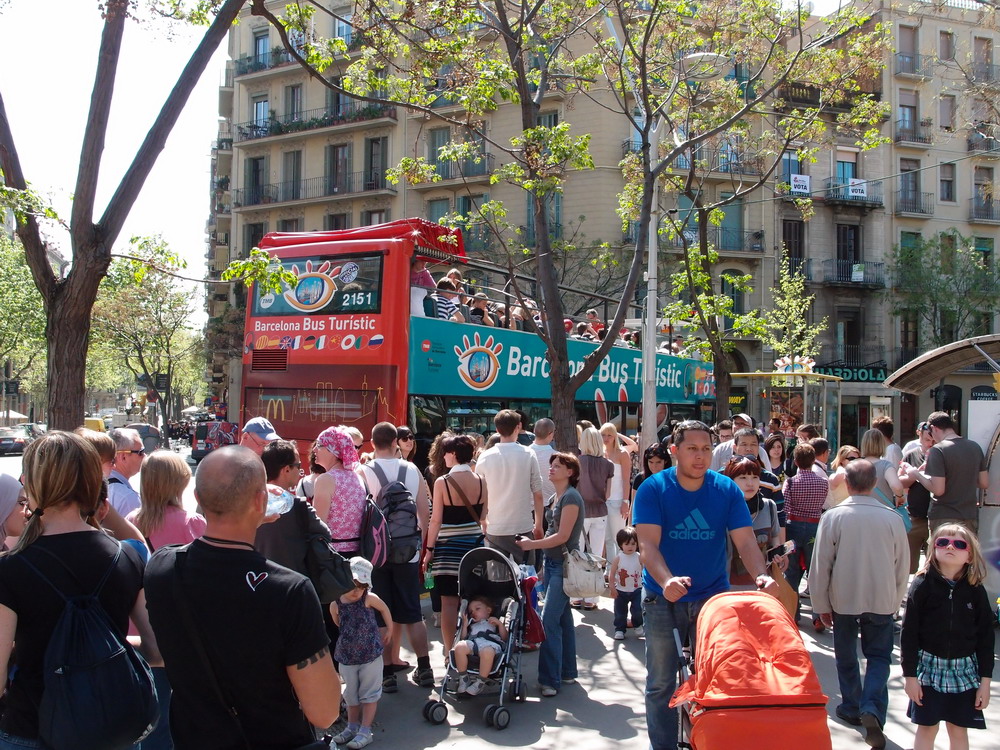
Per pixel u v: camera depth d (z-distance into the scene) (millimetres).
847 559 5707
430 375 10898
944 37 38469
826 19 15352
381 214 39719
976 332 41062
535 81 13945
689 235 23375
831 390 21375
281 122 42500
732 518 4715
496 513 7230
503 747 5418
